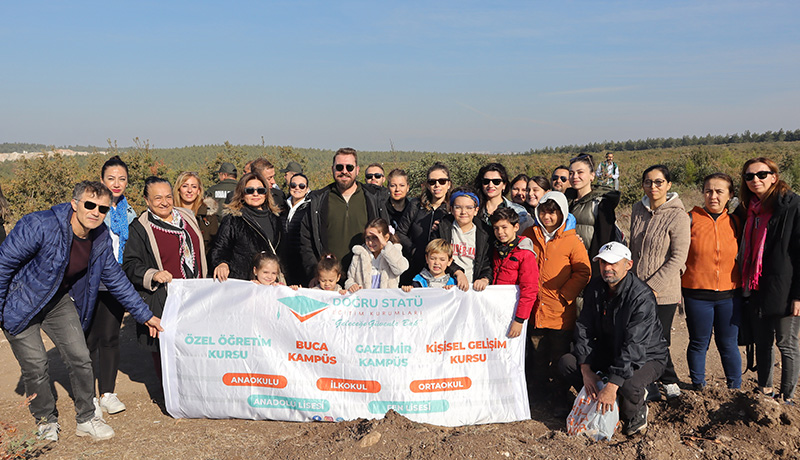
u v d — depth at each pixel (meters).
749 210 4.67
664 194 4.87
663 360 4.36
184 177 5.85
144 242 4.80
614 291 4.38
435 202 5.56
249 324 4.60
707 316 4.82
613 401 4.12
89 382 4.21
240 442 4.14
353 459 3.68
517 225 4.75
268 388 4.58
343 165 5.36
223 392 4.61
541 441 4.10
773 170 4.47
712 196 4.75
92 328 4.74
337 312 4.59
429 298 4.57
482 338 4.58
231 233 5.11
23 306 3.86
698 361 4.97
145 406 4.95
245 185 5.09
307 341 4.56
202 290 4.67
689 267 4.86
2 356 6.44
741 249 4.71
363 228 5.58
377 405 4.51
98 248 4.20
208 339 4.62
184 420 4.64
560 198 4.74
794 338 4.57
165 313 4.65
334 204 5.54
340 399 4.54
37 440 4.10
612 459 3.78
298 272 5.75
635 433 4.24
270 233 5.26
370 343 4.53
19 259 3.79
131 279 4.73
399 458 3.73
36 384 4.07
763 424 4.12
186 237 5.02
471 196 4.77
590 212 5.30
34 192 24.61
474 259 4.84
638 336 4.17
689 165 27.58
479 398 4.57
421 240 5.40
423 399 4.52
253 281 4.64
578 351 4.48
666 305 4.71
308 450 3.82
